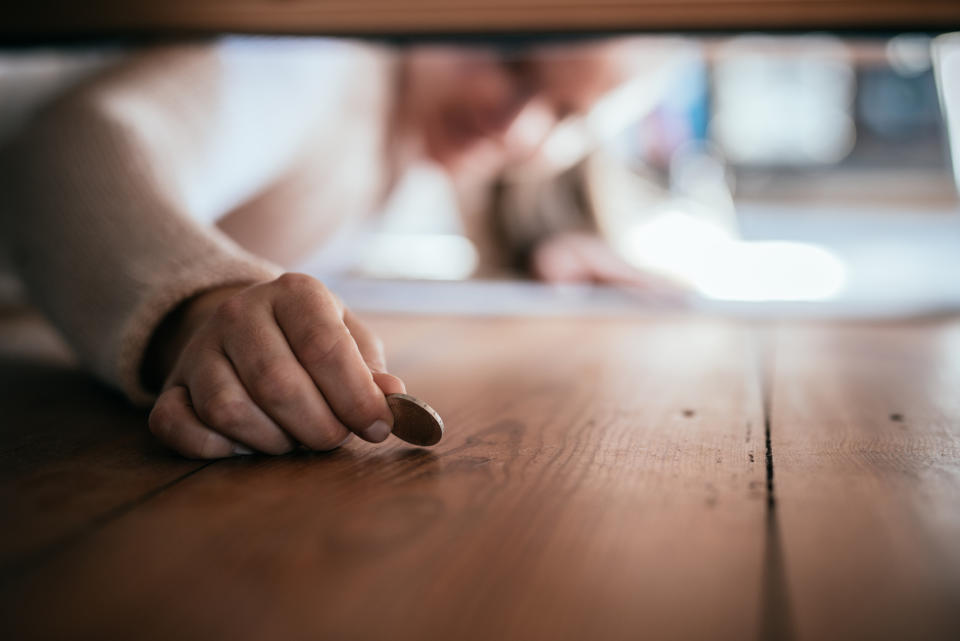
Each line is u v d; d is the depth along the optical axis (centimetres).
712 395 58
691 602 26
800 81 387
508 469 40
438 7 83
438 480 38
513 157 132
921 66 378
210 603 26
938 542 30
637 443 45
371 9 84
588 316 105
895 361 72
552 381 64
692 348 80
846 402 55
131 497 36
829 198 377
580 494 36
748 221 289
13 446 45
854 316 103
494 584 27
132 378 50
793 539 31
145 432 48
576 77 122
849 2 79
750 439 45
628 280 135
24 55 92
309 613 25
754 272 156
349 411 40
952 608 25
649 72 130
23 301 116
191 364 42
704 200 200
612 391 60
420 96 128
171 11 85
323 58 107
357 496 36
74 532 32
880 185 386
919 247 204
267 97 96
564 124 131
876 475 38
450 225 211
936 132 389
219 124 86
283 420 40
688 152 371
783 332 91
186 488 37
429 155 136
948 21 79
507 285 137
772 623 24
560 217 149
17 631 24
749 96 387
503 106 125
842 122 393
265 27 85
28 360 75
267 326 41
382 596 26
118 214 57
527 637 24
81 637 24
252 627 24
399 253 193
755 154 393
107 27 87
